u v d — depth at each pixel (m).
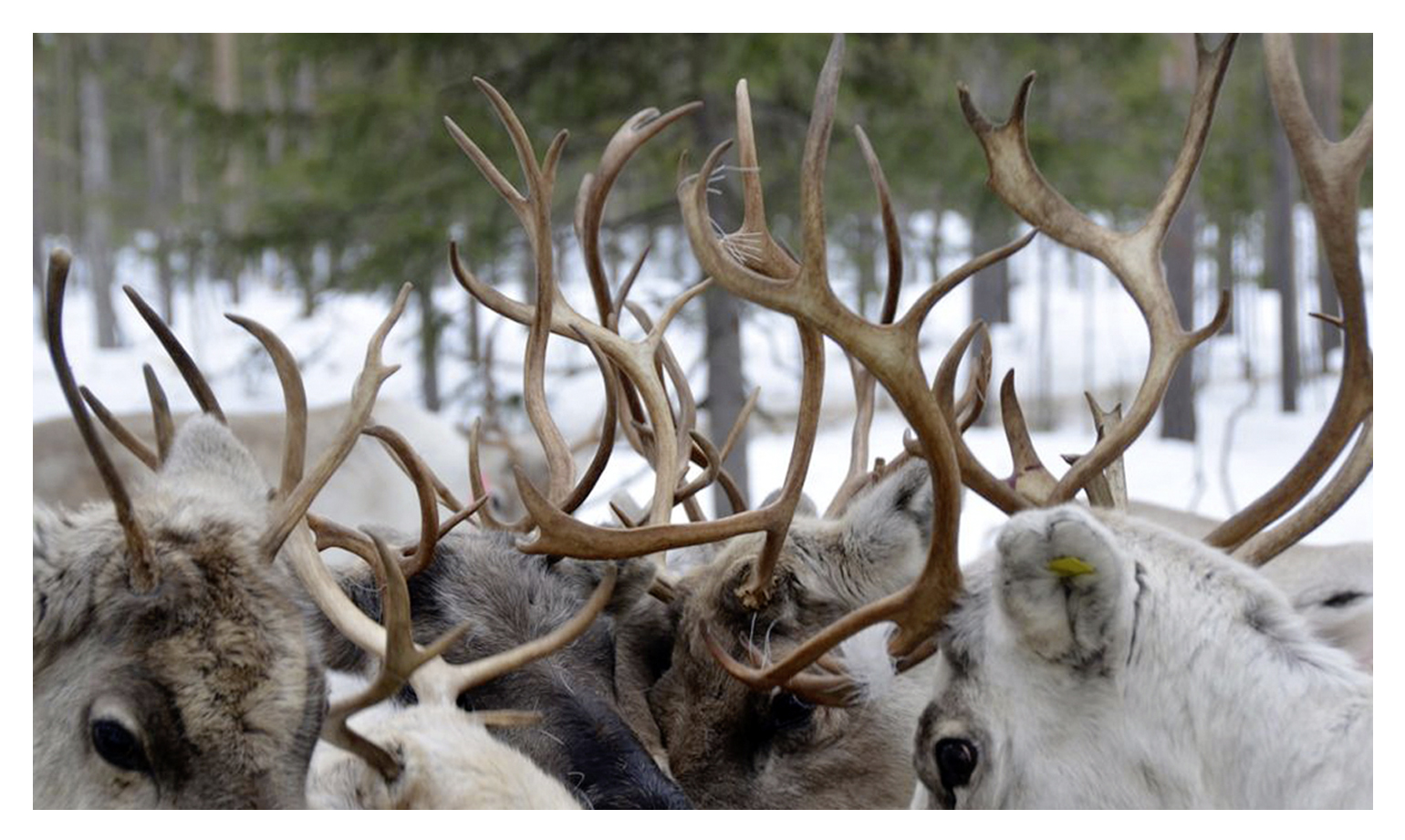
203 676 4.78
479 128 19.91
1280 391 36.81
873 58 20.03
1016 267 54.84
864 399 7.93
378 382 5.41
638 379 7.12
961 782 4.84
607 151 7.21
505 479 18.55
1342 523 17.70
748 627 6.49
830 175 20.19
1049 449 28.25
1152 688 4.60
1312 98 29.08
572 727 5.99
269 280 55.53
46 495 16.20
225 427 5.88
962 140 19.70
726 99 19.70
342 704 4.71
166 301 44.31
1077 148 20.11
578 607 6.55
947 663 4.96
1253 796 4.48
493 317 33.12
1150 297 5.96
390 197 20.09
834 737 6.43
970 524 17.55
